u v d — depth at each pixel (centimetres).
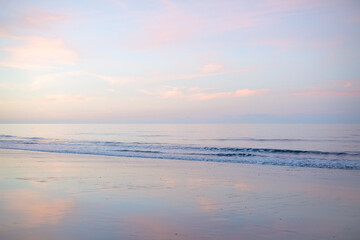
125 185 1199
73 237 612
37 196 991
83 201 927
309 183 1267
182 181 1298
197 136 5506
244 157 2267
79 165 1819
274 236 636
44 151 2817
